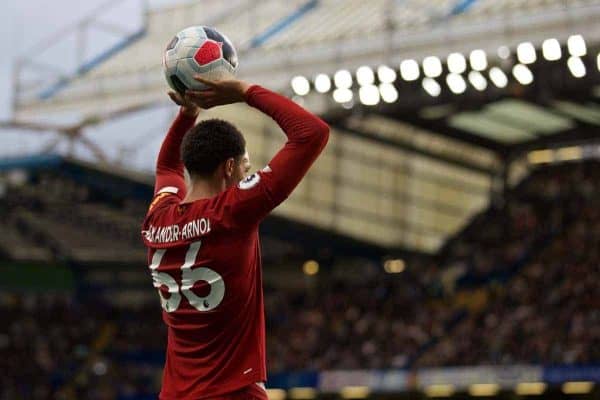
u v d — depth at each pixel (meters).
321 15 63.22
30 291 93.31
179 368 9.28
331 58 60.00
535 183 86.25
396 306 79.06
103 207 80.38
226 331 9.14
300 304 86.12
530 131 78.00
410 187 86.38
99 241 89.06
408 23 57.50
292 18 64.25
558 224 80.56
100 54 70.44
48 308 92.75
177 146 10.23
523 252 79.31
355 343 75.62
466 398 69.31
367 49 58.81
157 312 92.88
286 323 82.56
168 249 9.27
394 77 58.91
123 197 76.81
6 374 85.12
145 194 74.50
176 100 9.90
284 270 92.19
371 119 73.12
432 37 56.66
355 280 87.50
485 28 54.97
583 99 65.81
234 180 9.42
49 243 89.94
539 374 61.72
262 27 64.62
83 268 95.62
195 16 68.69
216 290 9.09
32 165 71.25
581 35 52.31
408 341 72.88
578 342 61.84
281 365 75.69
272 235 83.00
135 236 86.56
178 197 9.87
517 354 63.66
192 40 9.65
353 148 82.12
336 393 72.44
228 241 9.04
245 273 9.13
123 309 93.56
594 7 51.84
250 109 72.88
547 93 60.03
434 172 87.69
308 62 60.81
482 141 80.56
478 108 66.12
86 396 84.62
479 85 60.03
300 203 78.50
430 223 87.50
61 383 85.81
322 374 72.19
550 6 53.09
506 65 57.44
